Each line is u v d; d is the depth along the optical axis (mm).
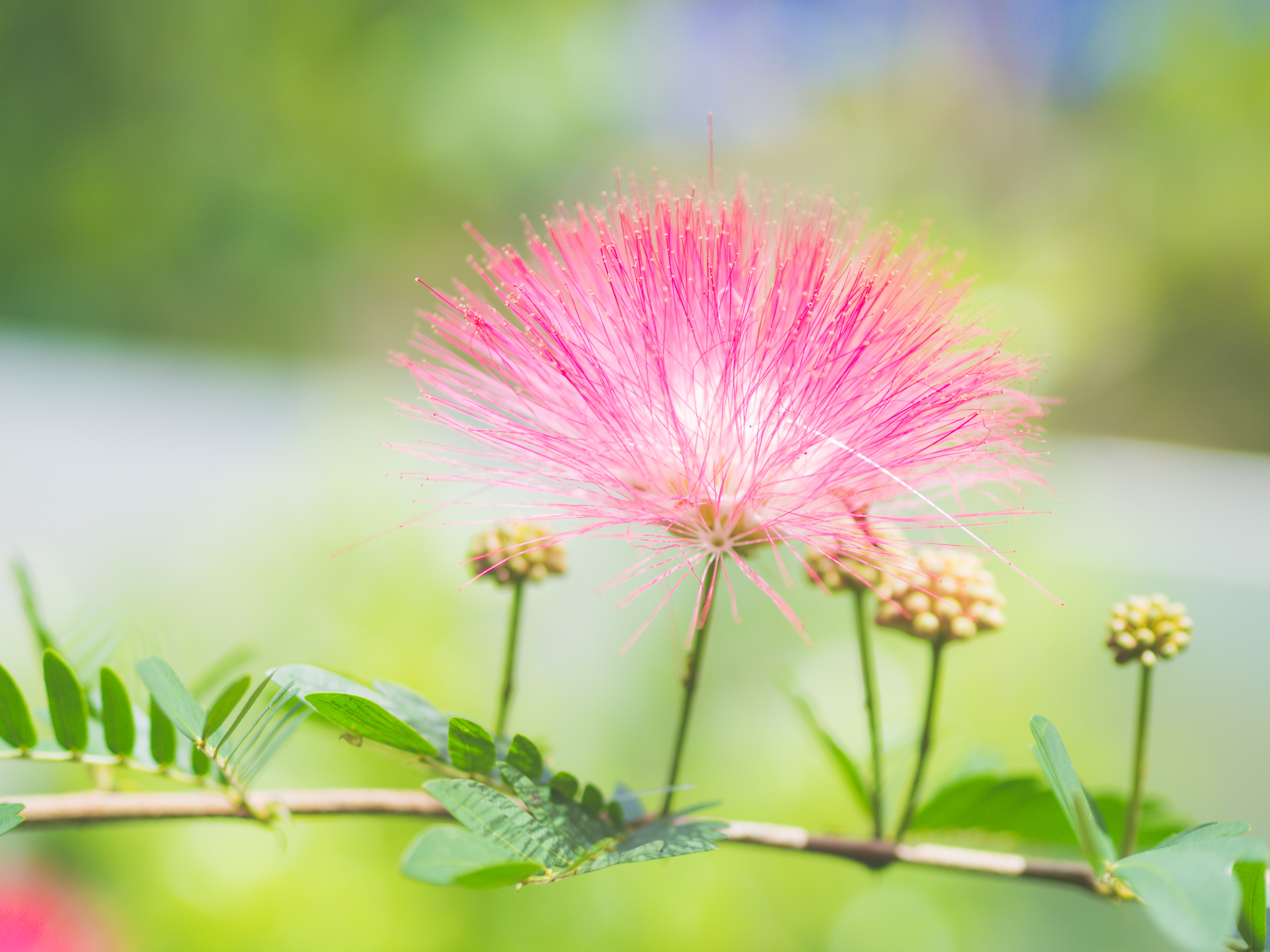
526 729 562
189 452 889
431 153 1896
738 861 533
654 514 378
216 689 414
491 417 381
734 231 380
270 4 1801
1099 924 585
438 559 552
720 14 2119
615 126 2082
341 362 1830
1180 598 793
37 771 545
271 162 1841
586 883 511
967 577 381
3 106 1723
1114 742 667
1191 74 1896
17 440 881
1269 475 1103
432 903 495
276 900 482
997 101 2064
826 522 379
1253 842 354
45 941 469
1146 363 1777
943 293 380
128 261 1775
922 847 381
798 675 604
